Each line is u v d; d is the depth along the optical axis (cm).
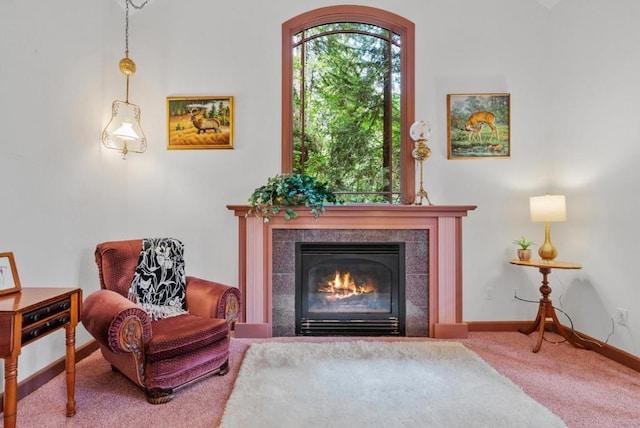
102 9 282
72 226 247
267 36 317
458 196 314
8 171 198
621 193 248
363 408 179
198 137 313
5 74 196
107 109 289
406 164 322
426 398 189
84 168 260
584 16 279
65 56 241
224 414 174
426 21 317
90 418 175
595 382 213
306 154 331
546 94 315
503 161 314
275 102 316
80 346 250
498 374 218
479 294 312
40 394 199
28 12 210
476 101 315
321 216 289
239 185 314
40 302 151
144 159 312
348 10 318
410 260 293
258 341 277
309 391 196
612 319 253
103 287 224
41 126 220
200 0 315
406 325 293
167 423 171
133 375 191
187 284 248
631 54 241
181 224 313
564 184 300
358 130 332
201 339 203
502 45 315
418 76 316
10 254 172
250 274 288
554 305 305
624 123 246
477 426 165
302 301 292
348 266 301
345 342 273
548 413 176
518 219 313
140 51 312
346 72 333
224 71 315
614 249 253
